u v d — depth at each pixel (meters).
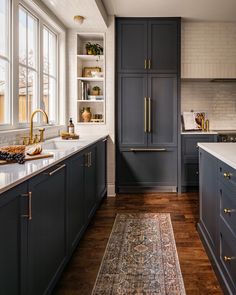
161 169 5.05
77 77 4.85
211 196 2.63
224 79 5.22
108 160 4.96
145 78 4.97
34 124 3.66
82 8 3.88
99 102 5.09
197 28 5.07
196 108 5.55
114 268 2.55
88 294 2.18
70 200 2.55
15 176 1.54
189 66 5.10
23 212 1.54
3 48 2.95
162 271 2.49
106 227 3.50
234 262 1.94
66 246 2.43
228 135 4.99
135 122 5.02
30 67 3.61
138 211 4.09
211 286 2.27
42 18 3.89
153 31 4.93
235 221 1.91
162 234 3.27
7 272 1.37
